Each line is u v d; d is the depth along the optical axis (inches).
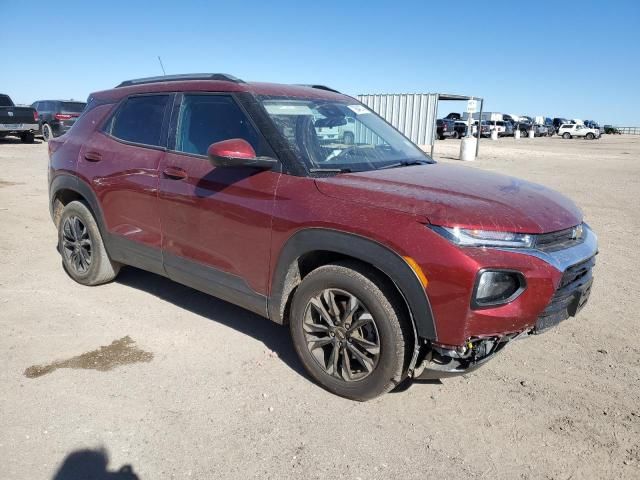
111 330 157.2
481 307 102.8
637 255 259.4
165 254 155.0
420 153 168.7
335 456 105.9
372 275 114.3
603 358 149.9
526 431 115.8
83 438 108.4
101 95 189.2
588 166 779.4
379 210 111.7
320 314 124.1
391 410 121.7
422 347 114.3
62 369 134.3
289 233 123.0
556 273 107.6
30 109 825.5
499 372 140.6
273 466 102.6
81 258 189.2
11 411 116.3
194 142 148.6
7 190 388.5
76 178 179.6
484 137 1927.9
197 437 110.3
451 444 110.7
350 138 153.8
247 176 132.4
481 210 108.3
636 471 104.1
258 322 166.1
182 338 153.9
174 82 161.9
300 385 130.8
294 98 150.9
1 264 213.9
